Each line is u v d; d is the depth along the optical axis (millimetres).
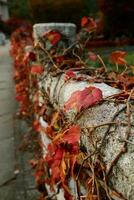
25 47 5980
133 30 23953
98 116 1265
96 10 45125
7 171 3959
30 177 3689
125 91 1319
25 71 5207
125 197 1023
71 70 2078
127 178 1004
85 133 1328
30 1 27000
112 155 1092
